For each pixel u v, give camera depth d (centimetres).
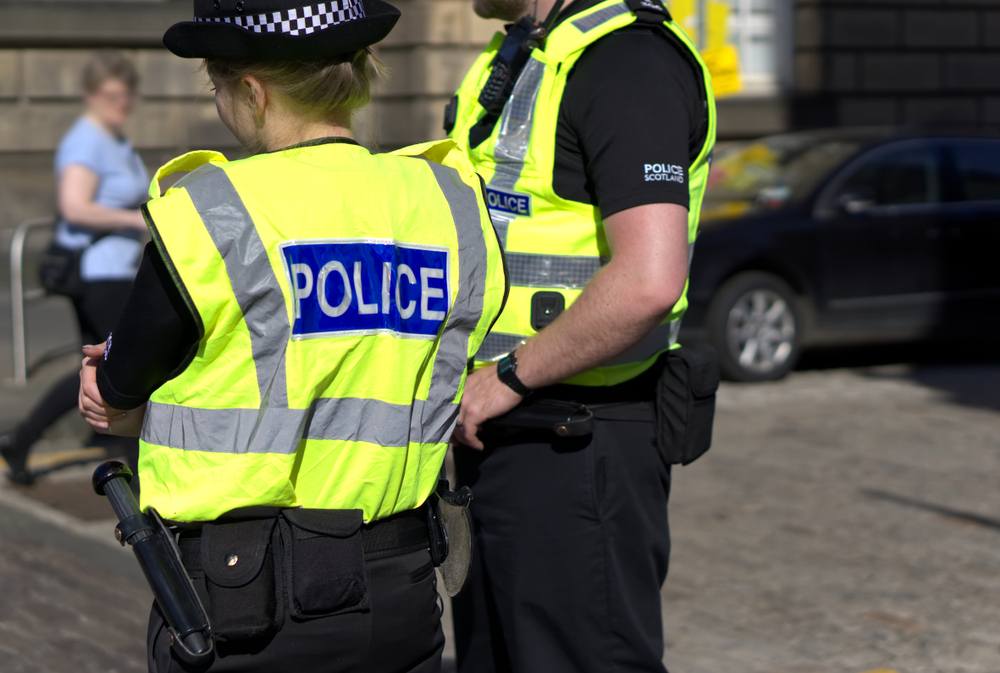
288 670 367
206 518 359
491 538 531
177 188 350
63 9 2197
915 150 1914
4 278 2255
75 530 1023
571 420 494
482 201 415
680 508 1155
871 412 1598
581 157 496
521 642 527
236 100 388
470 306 401
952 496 1204
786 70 2912
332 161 378
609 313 469
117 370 358
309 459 369
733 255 1745
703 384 522
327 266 360
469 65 2166
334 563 367
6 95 2211
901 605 912
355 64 390
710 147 518
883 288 1848
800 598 926
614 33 490
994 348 2142
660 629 534
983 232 1905
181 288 338
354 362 368
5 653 800
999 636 855
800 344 1822
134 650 815
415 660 402
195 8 381
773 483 1244
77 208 1162
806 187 1845
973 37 3011
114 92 1180
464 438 518
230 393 352
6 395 1567
